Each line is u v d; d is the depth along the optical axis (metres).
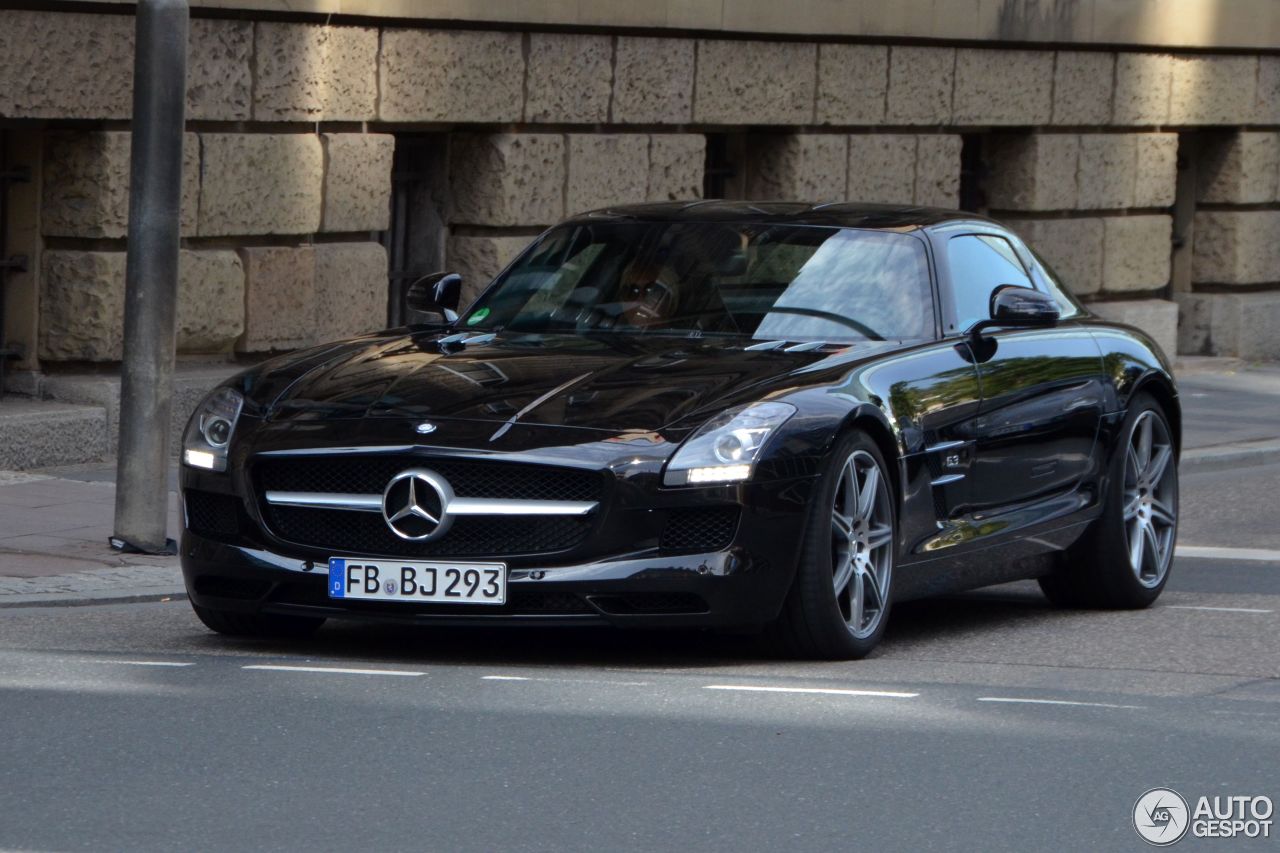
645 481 17.95
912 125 48.84
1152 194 55.19
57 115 32.59
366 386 19.34
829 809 13.64
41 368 34.28
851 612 19.55
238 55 35.09
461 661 19.23
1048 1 50.97
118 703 16.48
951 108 49.47
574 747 15.21
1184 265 58.69
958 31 48.91
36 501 29.30
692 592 18.08
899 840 12.96
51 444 32.72
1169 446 25.00
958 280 22.38
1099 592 24.11
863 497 19.58
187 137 34.41
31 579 23.67
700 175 44.19
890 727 16.12
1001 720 16.52
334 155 37.25
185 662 18.55
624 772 14.50
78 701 16.55
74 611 22.28
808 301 21.38
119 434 25.72
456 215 41.00
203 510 19.28
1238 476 39.25
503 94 39.94
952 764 14.97
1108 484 23.86
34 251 33.91
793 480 18.50
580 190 41.81
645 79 42.59
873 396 19.75
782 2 44.88
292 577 18.52
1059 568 24.09
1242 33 56.91
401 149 40.84
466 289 41.00
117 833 12.71
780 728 15.99
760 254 21.98
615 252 22.39
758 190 46.78
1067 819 13.58
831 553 19.00
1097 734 16.08
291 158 36.28
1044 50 51.66
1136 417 24.27
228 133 35.31
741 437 18.33
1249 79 57.72
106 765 14.45
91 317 33.81
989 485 21.70
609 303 21.69
